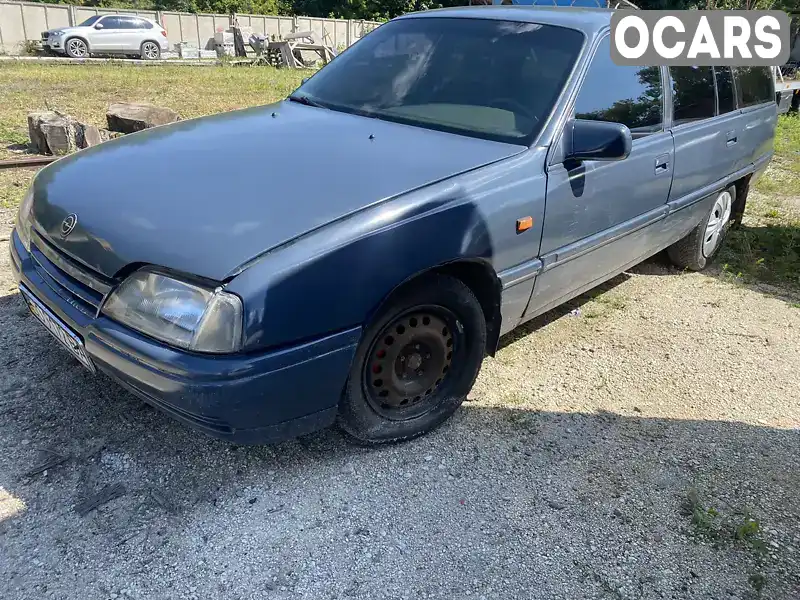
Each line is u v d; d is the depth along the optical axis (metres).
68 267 2.39
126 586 2.02
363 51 3.72
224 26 31.34
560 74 3.08
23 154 6.74
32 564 2.06
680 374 3.51
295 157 2.66
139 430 2.69
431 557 2.22
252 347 2.06
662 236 4.07
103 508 2.30
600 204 3.23
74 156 2.98
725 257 5.24
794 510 2.58
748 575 2.26
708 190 4.36
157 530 2.23
